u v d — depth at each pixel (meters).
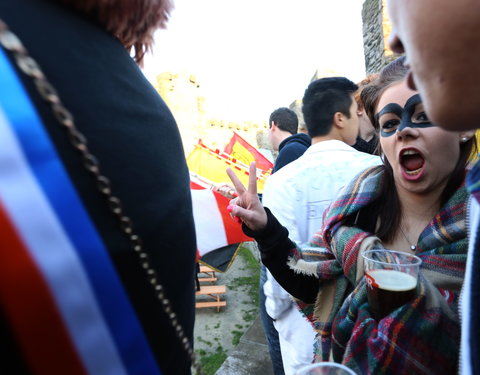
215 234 3.04
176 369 0.62
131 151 0.53
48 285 0.39
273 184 1.72
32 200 0.38
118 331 0.46
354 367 0.84
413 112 0.93
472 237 0.55
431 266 0.89
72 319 0.41
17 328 0.38
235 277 6.70
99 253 0.44
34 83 0.41
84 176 0.44
